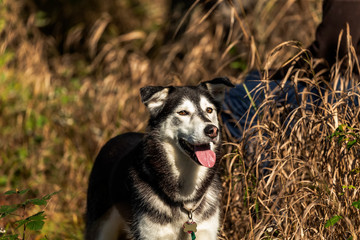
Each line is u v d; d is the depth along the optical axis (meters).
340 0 7.25
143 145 6.51
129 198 6.45
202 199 6.31
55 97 11.31
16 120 10.82
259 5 12.26
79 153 10.16
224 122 7.83
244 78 8.91
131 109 10.86
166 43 13.92
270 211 6.06
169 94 6.54
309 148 6.79
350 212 5.98
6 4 12.96
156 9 16.78
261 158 7.11
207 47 11.64
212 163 6.10
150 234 6.20
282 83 6.84
